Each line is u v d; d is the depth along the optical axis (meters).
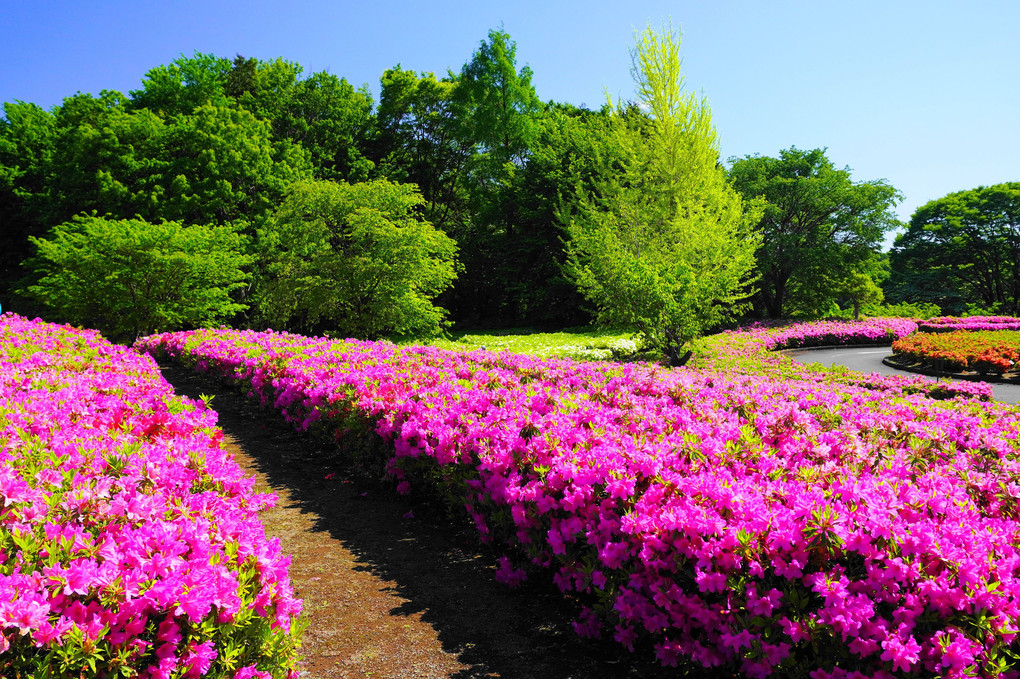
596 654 3.07
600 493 3.36
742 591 2.52
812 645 2.40
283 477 6.12
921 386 9.30
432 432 4.93
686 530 2.79
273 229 24.62
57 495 2.50
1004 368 14.99
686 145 20.27
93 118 28.34
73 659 1.74
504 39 36.97
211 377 11.98
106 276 19.34
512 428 4.50
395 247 21.59
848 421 5.27
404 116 40.31
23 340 9.09
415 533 4.71
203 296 21.34
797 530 2.53
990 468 3.94
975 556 2.40
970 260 51.06
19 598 1.76
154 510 2.45
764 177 39.66
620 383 7.01
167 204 25.86
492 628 3.33
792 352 25.03
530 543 3.73
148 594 1.93
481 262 38.12
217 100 31.38
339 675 2.87
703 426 4.70
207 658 2.00
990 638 2.18
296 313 23.94
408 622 3.38
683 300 16.95
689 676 2.83
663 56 19.78
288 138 33.22
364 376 6.85
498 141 38.34
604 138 32.81
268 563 2.38
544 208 33.56
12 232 29.61
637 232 19.75
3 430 3.51
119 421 4.36
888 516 2.61
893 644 2.17
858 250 39.00
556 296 35.25
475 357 9.41
